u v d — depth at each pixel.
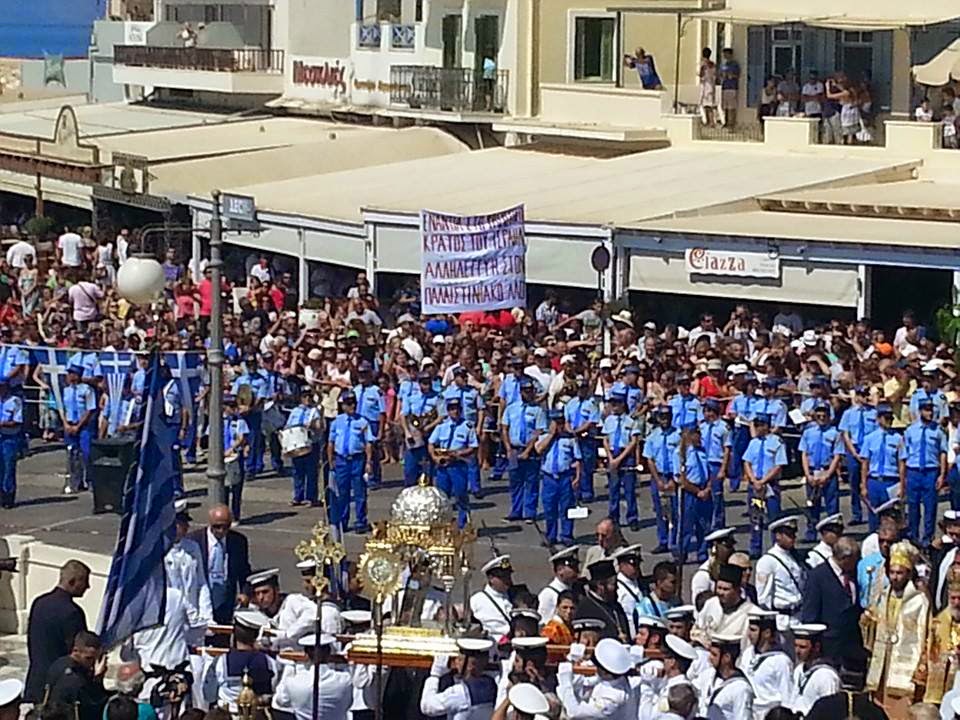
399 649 21.75
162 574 23.69
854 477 33.34
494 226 39.47
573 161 53.34
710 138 52.91
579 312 45.50
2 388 36.25
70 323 44.06
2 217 68.56
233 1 70.00
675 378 33.53
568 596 22.70
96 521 35.28
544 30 59.25
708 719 20.94
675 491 32.06
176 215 55.50
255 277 50.06
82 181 57.31
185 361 36.91
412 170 54.50
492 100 59.56
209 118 67.62
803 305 43.16
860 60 53.59
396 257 47.38
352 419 33.78
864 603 24.02
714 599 22.83
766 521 32.25
